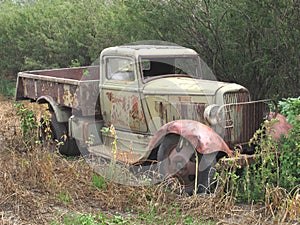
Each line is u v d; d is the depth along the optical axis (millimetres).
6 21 16000
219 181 6355
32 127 9000
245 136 6934
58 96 8625
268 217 5910
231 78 9289
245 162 6383
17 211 6160
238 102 6910
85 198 6594
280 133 6969
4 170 7242
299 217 5801
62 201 6445
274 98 9008
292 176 6375
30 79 9383
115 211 6258
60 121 8609
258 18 8648
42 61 15125
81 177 7137
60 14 15156
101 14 13930
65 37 14539
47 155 7477
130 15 9867
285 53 8609
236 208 6195
